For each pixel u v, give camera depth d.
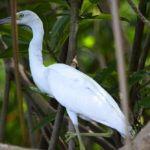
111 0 5.13
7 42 11.60
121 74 5.00
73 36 9.09
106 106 9.08
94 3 9.35
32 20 9.90
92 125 12.24
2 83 16.78
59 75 9.51
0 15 16.09
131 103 10.58
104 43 17.58
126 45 14.27
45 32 10.10
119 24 5.02
